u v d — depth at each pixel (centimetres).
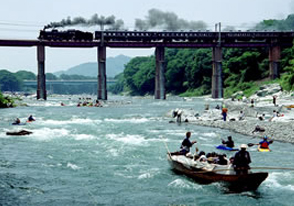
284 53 14200
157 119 5572
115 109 7956
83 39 12081
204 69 17050
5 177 2055
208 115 5525
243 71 14512
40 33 11869
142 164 2402
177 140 3419
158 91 13625
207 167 1948
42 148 2972
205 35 12694
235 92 14000
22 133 3775
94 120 5416
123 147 3023
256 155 2684
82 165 2364
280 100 7862
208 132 3994
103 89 12775
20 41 11781
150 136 3688
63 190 1831
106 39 12425
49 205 1611
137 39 12444
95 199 1702
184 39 12775
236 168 1841
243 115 4862
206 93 16525
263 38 13412
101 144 3177
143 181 2005
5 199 1675
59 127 4484
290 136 3422
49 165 2358
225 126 4422
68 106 9200
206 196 1759
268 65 14312
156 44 12606
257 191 1831
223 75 15875
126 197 1738
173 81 19600
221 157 2023
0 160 2498
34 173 2152
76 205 1617
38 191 1808
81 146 3075
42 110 7556
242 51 15425
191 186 1916
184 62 19375
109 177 2078
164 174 2147
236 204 1652
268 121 4384
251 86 13475
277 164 2388
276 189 1861
